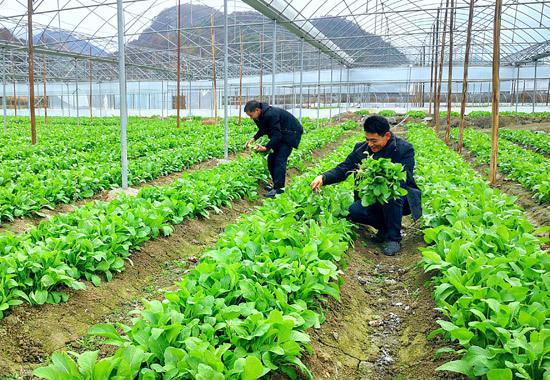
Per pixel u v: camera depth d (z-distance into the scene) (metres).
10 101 62.44
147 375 3.13
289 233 5.76
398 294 6.20
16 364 4.42
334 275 4.95
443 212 7.11
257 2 17.84
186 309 3.92
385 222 7.76
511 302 4.03
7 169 11.23
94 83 59.00
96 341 4.96
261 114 10.57
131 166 12.34
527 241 5.35
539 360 3.20
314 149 19.64
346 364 4.53
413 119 37.28
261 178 12.11
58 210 9.46
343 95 49.50
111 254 6.20
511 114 35.84
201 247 8.03
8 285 4.90
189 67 47.06
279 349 3.55
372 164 6.81
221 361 3.46
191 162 14.99
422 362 4.38
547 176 10.34
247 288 4.26
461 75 45.16
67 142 18.94
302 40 25.31
